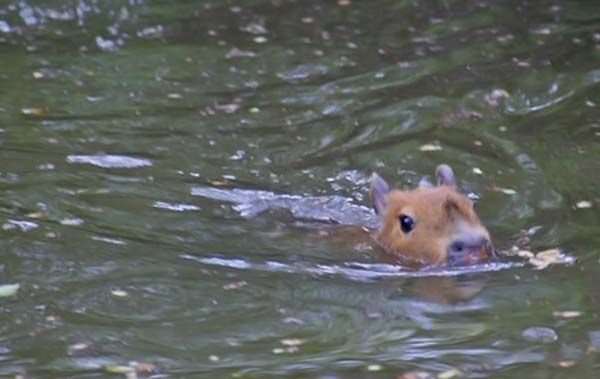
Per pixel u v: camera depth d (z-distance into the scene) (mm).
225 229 14930
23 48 20172
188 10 21672
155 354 12055
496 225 15094
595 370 11812
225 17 21406
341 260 14289
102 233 14648
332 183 16203
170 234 14719
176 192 15742
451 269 14008
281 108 18125
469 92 18625
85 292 13305
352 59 19781
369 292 13477
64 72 19281
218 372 11711
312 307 13094
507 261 14148
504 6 21719
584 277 13711
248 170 16406
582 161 16625
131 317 12805
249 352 12125
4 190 15578
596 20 21125
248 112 17984
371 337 12461
